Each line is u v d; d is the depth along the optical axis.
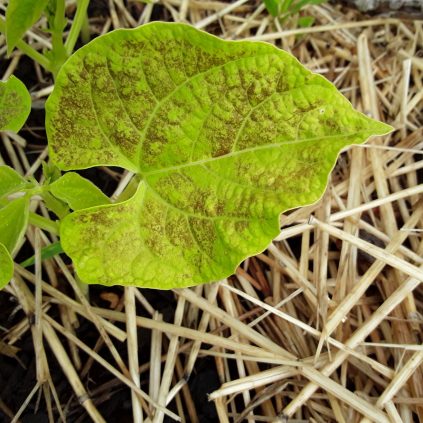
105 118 0.22
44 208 0.34
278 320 0.33
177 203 0.23
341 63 0.42
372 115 0.39
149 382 0.31
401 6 0.42
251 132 0.22
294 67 0.21
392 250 0.33
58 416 0.30
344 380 0.31
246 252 0.21
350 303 0.31
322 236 0.33
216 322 0.32
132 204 0.23
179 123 0.22
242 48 0.21
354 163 0.37
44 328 0.30
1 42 0.38
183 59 0.21
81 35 0.39
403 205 0.36
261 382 0.30
